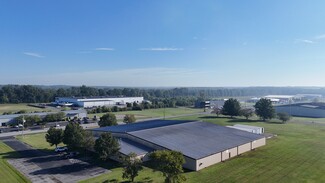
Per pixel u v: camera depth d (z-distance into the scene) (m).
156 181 45.47
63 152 65.69
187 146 59.94
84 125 115.75
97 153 60.78
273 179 47.12
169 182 41.72
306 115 159.88
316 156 62.72
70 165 55.06
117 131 69.25
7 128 107.62
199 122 86.88
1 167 53.84
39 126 112.25
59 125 114.38
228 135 73.31
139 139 63.56
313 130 102.94
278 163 56.94
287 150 68.75
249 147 68.88
